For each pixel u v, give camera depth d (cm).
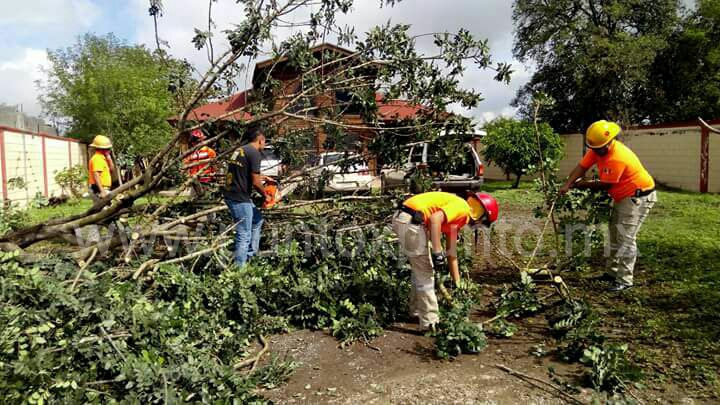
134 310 324
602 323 439
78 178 1595
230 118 508
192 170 585
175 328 359
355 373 359
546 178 564
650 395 317
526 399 317
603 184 529
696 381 332
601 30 2427
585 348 371
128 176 697
